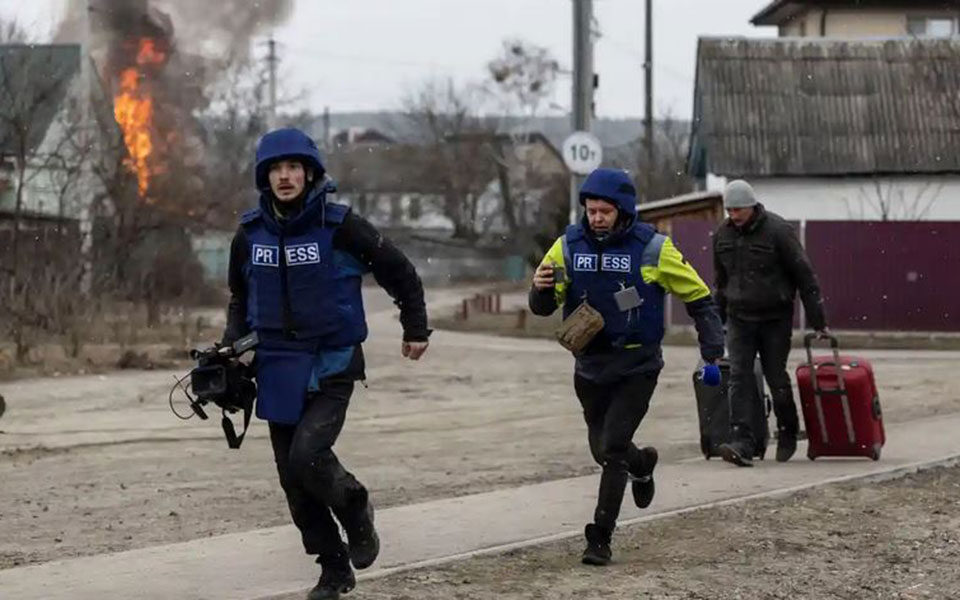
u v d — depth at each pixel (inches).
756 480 447.2
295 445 273.9
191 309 1755.7
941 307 1395.2
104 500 447.5
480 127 4153.5
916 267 1398.9
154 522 405.4
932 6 2121.1
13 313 1119.6
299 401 275.9
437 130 4237.2
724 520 384.8
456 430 647.1
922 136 1686.8
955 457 494.9
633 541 359.6
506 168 3831.2
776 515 391.2
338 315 278.8
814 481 443.5
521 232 3821.4
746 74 1743.4
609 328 328.8
